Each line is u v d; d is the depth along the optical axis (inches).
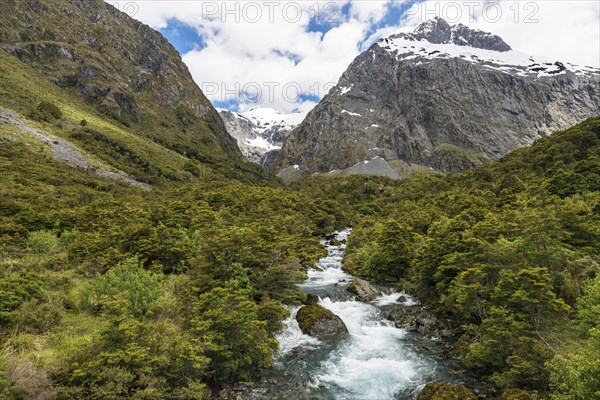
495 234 1163.9
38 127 3959.2
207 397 622.5
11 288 641.6
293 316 1012.5
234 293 767.1
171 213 1627.7
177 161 5930.1
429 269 1186.6
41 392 467.8
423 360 796.0
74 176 2903.5
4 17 7194.9
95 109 6943.9
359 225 2773.1
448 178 5147.6
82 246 1103.0
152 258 1126.4
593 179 2026.3
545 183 2198.6
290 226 1904.5
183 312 721.0
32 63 6737.2
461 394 613.3
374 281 1476.4
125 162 4419.3
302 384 691.4
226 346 662.5
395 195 4667.8
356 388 681.6
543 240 987.9
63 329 625.3
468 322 954.7
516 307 766.5
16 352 535.2
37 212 1571.1
